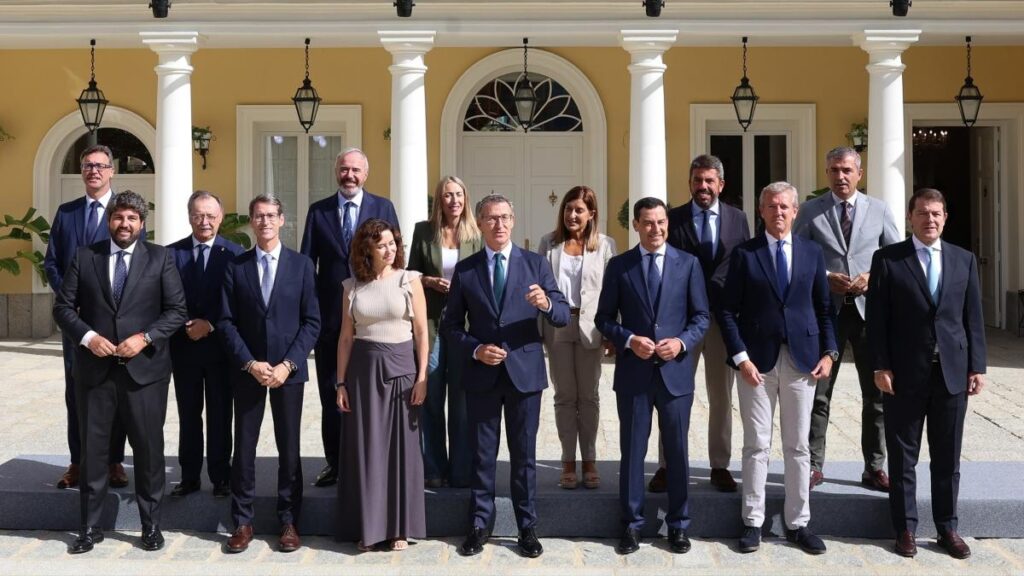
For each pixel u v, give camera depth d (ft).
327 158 45.85
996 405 29.17
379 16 34.53
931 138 48.26
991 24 34.55
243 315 17.51
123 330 17.04
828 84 44.04
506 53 44.19
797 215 19.48
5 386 32.83
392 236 17.38
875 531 17.97
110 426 17.26
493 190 45.16
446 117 44.37
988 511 17.83
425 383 17.48
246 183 44.83
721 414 18.54
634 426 17.21
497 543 17.78
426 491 18.44
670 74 44.29
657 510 18.02
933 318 16.85
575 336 18.60
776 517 17.99
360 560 16.90
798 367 17.02
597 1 34.24
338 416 18.88
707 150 45.16
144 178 45.88
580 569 16.42
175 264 17.90
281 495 17.60
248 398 17.38
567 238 19.20
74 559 16.88
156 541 17.34
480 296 17.30
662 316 17.15
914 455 17.10
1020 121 44.16
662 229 17.31
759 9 34.53
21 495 18.39
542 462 21.27
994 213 46.16
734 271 17.43
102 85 45.03
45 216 45.39
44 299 45.42
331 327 18.70
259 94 44.73
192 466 18.47
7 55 45.09
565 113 45.09
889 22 34.50
